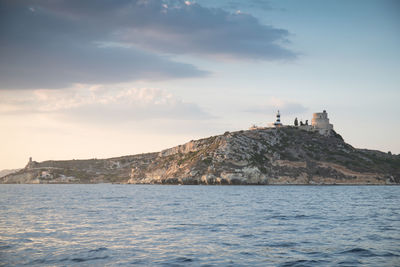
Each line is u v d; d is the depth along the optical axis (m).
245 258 25.84
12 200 99.81
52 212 60.84
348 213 56.69
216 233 36.59
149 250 28.64
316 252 27.64
